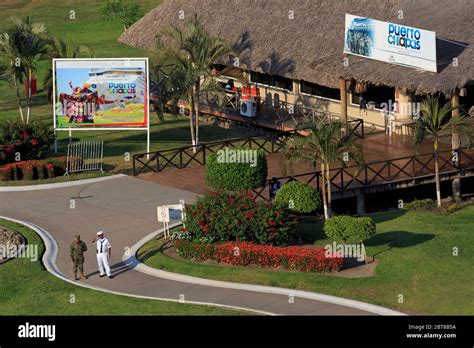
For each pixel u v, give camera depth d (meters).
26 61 74.62
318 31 72.19
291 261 47.47
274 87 77.25
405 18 68.81
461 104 67.19
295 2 75.75
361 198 57.78
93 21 115.62
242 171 55.59
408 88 61.16
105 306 44.47
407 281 45.75
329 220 49.06
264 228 49.91
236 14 79.06
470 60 61.16
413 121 66.81
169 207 52.78
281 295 44.78
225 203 50.91
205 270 47.97
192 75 67.00
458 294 44.22
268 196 57.41
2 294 47.16
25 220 56.78
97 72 66.69
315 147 54.25
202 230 50.44
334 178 59.03
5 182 62.91
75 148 70.31
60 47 79.38
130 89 66.81
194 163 65.19
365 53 65.69
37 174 63.44
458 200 59.16
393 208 59.78
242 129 75.75
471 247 49.78
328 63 67.00
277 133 66.81
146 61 66.56
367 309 42.94
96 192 60.94
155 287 46.66
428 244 50.53
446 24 66.06
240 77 75.19
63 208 58.47
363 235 48.41
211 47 68.12
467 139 63.78
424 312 42.62
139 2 121.69
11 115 81.56
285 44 73.19
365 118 70.75
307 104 74.75
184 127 76.75
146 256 50.62
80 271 48.44
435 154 57.38
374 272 47.09
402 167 60.34
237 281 46.66
